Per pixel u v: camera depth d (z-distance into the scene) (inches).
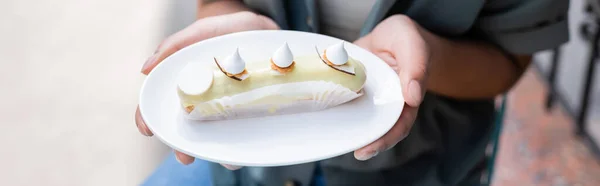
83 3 79.2
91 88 65.9
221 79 21.6
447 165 29.7
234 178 31.4
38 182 55.4
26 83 66.6
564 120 58.0
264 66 22.3
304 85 21.9
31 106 63.5
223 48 23.4
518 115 59.1
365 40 25.0
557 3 25.8
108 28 74.9
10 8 78.0
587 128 55.7
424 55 21.9
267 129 21.4
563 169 53.2
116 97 64.7
